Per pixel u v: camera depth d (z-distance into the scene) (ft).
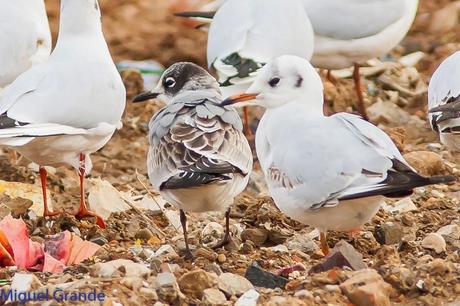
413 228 43.52
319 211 36.63
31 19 54.95
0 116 42.88
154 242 42.57
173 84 43.68
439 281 35.22
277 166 37.60
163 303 33.50
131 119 65.00
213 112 39.09
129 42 79.92
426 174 51.49
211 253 39.63
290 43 56.44
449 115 43.47
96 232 43.68
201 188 37.52
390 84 69.82
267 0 57.36
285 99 39.63
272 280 35.94
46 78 44.21
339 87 67.77
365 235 42.14
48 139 43.34
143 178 55.42
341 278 34.63
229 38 56.85
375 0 59.98
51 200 49.14
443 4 83.76
